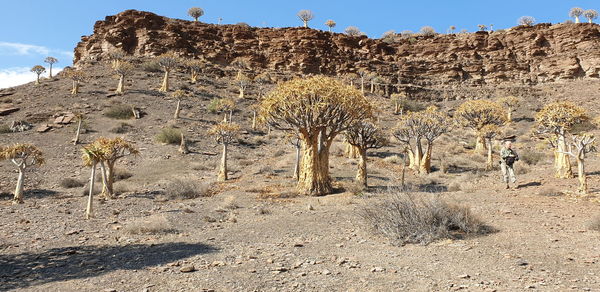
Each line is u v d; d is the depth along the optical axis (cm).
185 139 3434
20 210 1276
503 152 1390
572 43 7344
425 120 2503
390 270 513
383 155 3247
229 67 7200
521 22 8706
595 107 5547
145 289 456
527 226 734
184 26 7762
